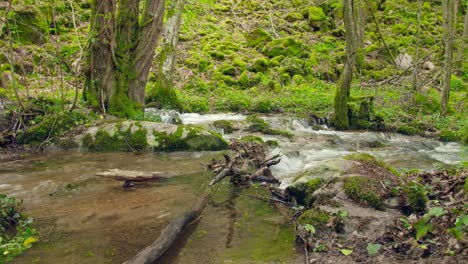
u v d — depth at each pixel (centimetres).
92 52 984
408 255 365
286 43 2039
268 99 1476
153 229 439
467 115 1297
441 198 453
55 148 831
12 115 860
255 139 877
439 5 2966
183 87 1661
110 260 375
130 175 589
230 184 601
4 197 459
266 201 531
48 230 436
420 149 981
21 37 1457
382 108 1338
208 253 388
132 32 1033
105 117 940
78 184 600
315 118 1257
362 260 366
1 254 383
